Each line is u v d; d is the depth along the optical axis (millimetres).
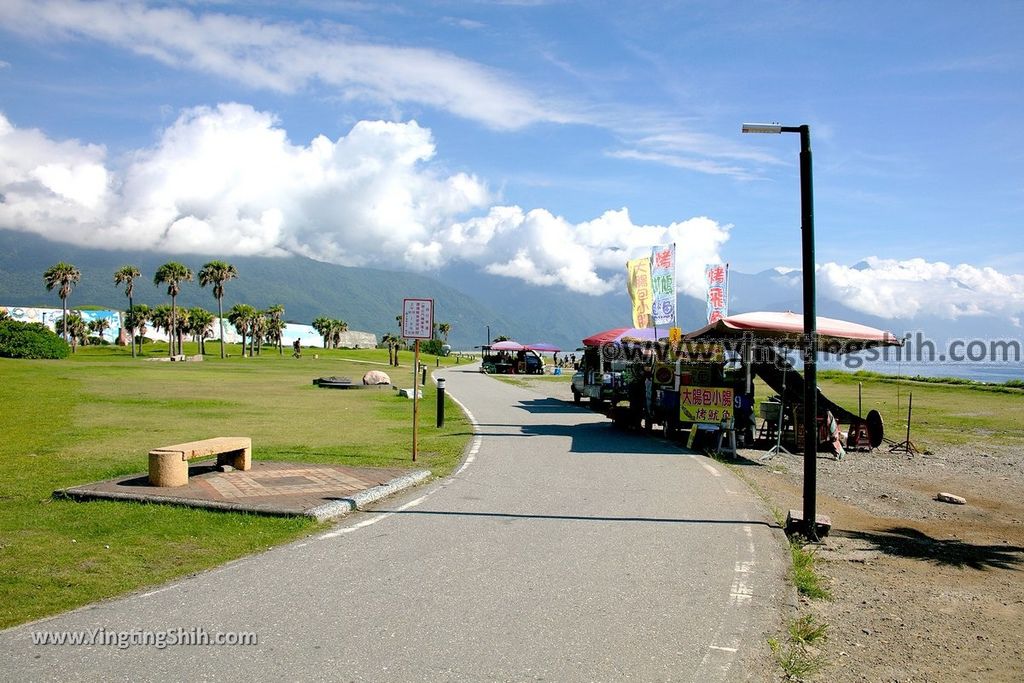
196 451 9234
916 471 13438
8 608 4992
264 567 6059
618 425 18000
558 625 4949
